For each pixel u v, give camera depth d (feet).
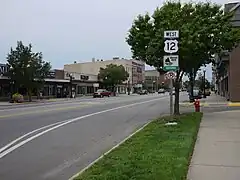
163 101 157.99
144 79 521.65
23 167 28.50
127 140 39.93
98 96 236.22
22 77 160.97
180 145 34.27
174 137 39.63
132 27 70.23
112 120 67.10
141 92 351.46
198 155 30.25
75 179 23.07
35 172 26.86
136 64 474.90
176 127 48.93
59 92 239.09
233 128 48.14
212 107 98.94
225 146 34.50
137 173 23.65
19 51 163.63
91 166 26.94
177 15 65.67
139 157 28.89
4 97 176.76
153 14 67.82
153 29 67.46
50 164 29.60
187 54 63.67
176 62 50.62
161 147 33.45
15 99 155.12
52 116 74.23
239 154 30.55
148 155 29.63
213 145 35.09
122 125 58.59
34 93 197.57
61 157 32.48
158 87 537.65
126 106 116.37
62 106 114.21
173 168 24.76
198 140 38.29
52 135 46.42
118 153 31.48
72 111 89.92
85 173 24.61
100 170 25.09
